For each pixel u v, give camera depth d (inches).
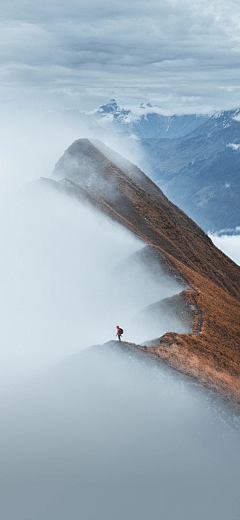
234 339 2361.0
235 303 3791.8
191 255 5359.3
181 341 1945.1
